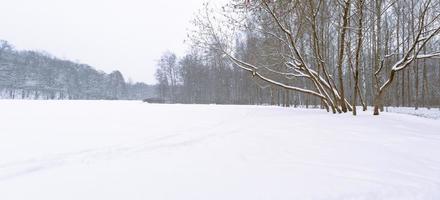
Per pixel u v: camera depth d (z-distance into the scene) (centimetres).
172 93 6812
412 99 3881
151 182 410
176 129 794
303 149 599
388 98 3186
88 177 421
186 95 5872
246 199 366
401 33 2114
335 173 463
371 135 724
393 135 724
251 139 684
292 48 1195
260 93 4478
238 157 539
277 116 1090
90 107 1422
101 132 713
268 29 1234
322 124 868
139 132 731
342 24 1170
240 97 5131
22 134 650
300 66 1219
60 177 418
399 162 523
